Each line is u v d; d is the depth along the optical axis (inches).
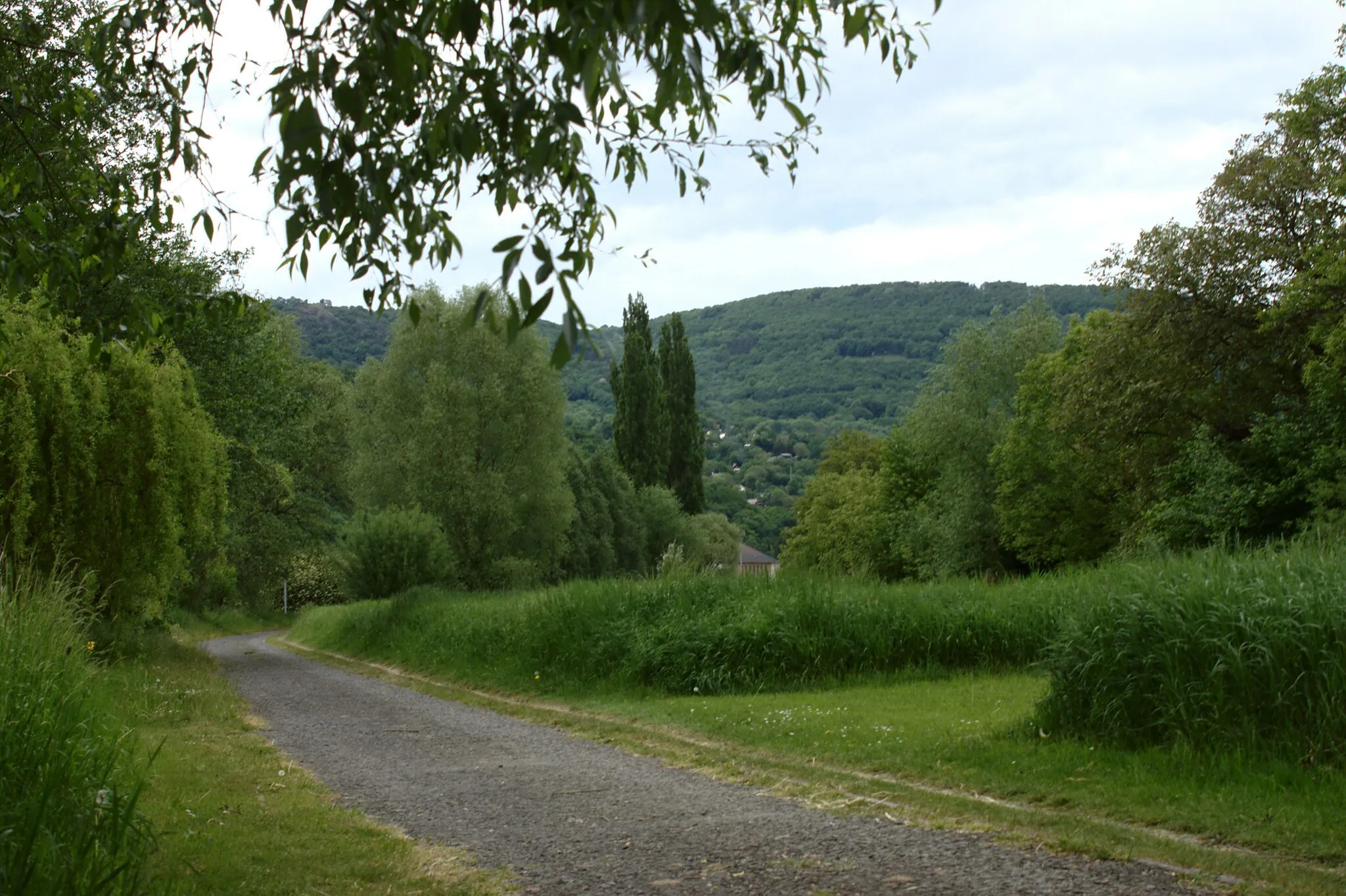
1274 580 332.8
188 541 754.2
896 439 2316.7
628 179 162.1
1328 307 979.9
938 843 233.8
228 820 247.9
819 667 582.6
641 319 3016.7
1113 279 1238.9
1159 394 1167.6
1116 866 211.2
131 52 193.2
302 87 115.0
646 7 87.6
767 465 6707.7
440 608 933.8
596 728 461.1
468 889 201.0
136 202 222.1
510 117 122.2
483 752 399.2
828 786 309.6
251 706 569.0
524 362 1843.0
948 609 617.0
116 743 242.8
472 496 1740.9
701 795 302.4
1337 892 192.9
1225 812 254.5
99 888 160.4
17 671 225.6
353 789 316.8
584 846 237.1
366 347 4136.3
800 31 151.9
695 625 607.2
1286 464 1019.9
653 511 2837.1
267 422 1141.1
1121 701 338.0
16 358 559.2
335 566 1754.4
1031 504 1669.5
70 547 581.9
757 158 162.9
